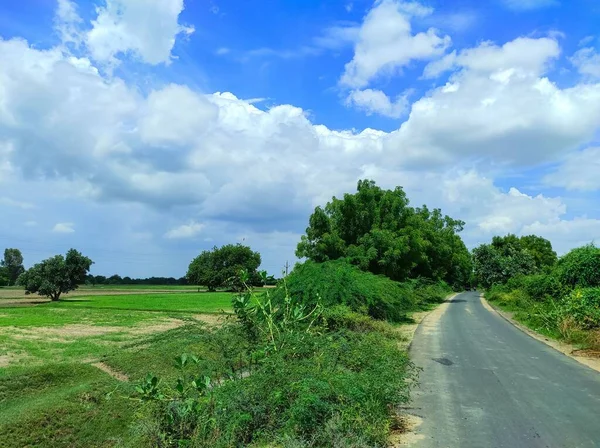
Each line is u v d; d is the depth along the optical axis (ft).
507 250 254.88
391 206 121.29
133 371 41.68
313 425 22.07
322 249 112.98
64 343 67.15
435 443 23.24
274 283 43.83
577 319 61.62
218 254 314.55
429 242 133.59
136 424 24.36
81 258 198.39
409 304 89.51
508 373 39.88
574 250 97.81
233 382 25.07
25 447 29.37
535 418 27.17
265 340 32.07
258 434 22.31
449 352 50.88
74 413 32.50
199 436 21.54
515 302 115.14
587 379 37.58
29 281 191.62
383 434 22.80
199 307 144.77
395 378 27.68
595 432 24.68
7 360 54.08
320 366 27.96
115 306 149.38
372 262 113.60
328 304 62.95
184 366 24.54
